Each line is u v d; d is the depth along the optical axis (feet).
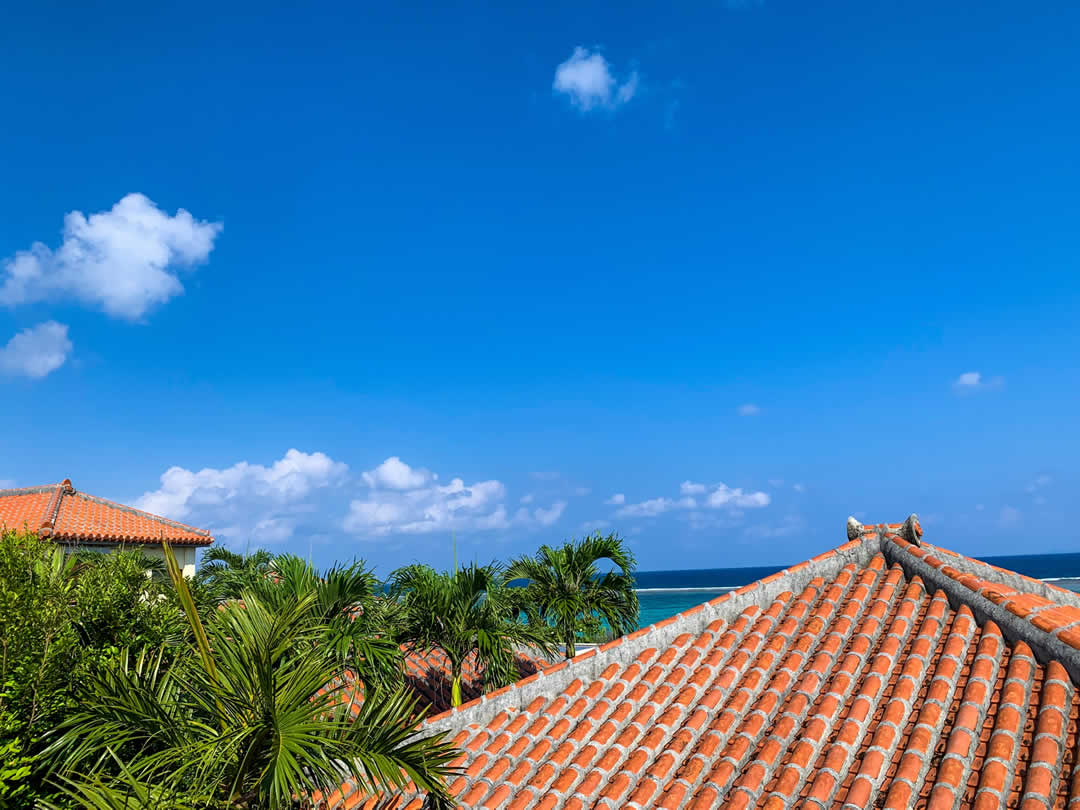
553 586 54.03
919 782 16.11
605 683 24.02
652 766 19.67
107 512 80.48
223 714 18.54
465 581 43.96
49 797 19.89
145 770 17.06
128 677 20.20
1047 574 502.79
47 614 23.91
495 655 41.83
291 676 18.19
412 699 19.63
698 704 21.52
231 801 16.85
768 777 17.72
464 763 22.41
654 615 233.14
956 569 23.71
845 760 17.24
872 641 21.63
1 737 20.92
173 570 18.35
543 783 20.30
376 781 22.86
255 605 19.21
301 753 16.40
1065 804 14.44
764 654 22.61
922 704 18.30
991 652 19.12
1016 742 16.17
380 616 40.11
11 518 71.05
